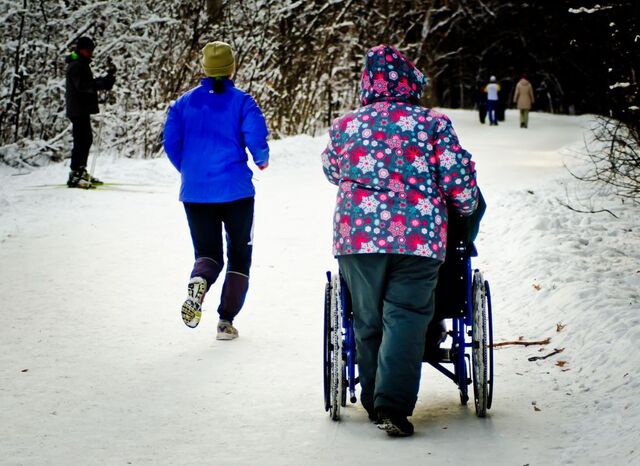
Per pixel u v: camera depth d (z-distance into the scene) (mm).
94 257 22328
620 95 26766
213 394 13250
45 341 15953
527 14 108625
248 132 15695
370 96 11977
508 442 10961
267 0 51656
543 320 16438
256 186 34688
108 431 11680
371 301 11727
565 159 45688
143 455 10812
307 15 56438
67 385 13609
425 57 89000
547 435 11133
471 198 11602
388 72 11906
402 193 11516
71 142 41812
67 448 11039
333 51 60750
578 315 15820
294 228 26109
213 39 49250
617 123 27219
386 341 11391
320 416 12289
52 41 42688
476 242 23750
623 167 31391
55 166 37688
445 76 114250
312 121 58219
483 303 11938
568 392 12805
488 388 12086
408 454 10672
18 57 40781
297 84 55750
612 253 20734
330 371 12055
